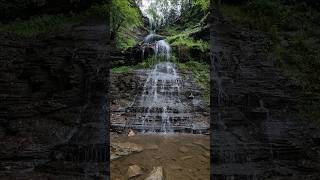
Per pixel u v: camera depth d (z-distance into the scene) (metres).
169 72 12.68
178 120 9.39
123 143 7.64
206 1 15.50
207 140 7.97
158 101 10.60
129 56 13.64
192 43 13.94
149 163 6.75
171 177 6.31
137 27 17.38
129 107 10.24
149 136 8.32
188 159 6.96
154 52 13.71
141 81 11.70
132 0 17.14
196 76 12.32
